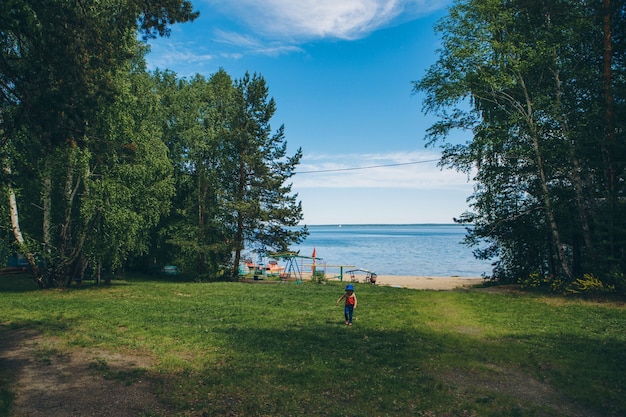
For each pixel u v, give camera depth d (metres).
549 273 30.05
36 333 13.80
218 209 36.62
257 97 36.72
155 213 28.33
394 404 7.86
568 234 26.36
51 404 7.79
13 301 20.81
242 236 37.47
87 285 29.22
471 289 29.00
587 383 9.05
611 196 21.94
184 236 35.50
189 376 9.44
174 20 12.42
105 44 11.52
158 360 10.77
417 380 9.23
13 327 14.62
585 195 24.31
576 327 14.92
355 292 26.98
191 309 19.14
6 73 9.78
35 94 10.14
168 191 28.73
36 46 9.70
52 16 9.77
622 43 23.97
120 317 16.77
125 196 25.34
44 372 9.73
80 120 11.14
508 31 27.08
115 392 8.47
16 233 24.50
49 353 11.35
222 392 8.46
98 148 16.88
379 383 8.93
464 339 13.11
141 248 30.08
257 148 36.69
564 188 25.30
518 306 19.77
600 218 22.52
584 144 23.19
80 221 28.11
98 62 11.55
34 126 10.56
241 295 24.91
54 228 27.95
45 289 26.16
